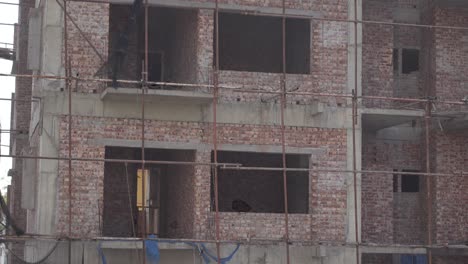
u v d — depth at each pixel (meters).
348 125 32.38
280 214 31.56
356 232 31.52
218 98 31.58
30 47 33.03
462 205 35.69
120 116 30.70
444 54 36.06
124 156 35.84
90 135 30.31
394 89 36.66
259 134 31.77
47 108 30.03
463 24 36.34
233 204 37.12
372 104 35.59
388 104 35.88
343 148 32.31
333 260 31.50
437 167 35.56
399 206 36.50
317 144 32.12
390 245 31.38
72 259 29.09
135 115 30.84
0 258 43.34
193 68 32.41
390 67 35.91
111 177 35.41
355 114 32.06
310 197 32.03
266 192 37.50
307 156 34.47
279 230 31.47
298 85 32.31
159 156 36.69
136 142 30.73
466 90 36.09
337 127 32.31
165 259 30.52
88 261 29.22
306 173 34.53
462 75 36.16
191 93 30.33
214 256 30.56
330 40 32.69
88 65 30.61
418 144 36.78
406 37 37.12
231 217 31.23
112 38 35.12
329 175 32.03
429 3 36.50
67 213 29.73
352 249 31.72
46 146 29.88
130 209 33.78
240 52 38.03
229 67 37.84
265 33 38.22
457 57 36.16
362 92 35.44
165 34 37.03
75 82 30.42
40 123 30.50
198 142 31.33
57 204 29.73
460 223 35.59
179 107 31.36
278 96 32.06
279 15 32.00
